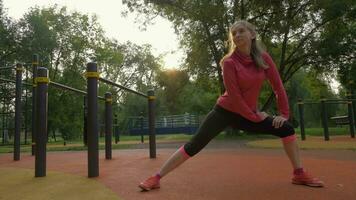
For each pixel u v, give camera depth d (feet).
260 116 9.47
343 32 57.36
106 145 19.21
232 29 9.73
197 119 98.58
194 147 9.64
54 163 17.65
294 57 61.67
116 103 124.26
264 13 58.59
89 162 12.09
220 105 9.59
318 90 74.18
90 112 12.32
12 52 81.25
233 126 9.82
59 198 8.64
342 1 54.39
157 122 104.83
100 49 97.76
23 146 46.11
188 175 11.96
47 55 84.43
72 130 88.99
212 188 9.65
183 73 70.23
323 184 9.53
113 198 8.52
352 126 41.24
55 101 85.20
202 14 56.44
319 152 21.44
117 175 12.35
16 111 21.20
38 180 11.55
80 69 91.91
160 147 34.17
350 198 8.21
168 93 73.87
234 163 15.62
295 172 9.97
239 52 9.69
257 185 9.98
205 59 61.57
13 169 15.05
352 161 15.84
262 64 9.59
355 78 56.75
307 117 117.08
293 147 9.86
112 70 126.00
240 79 9.35
